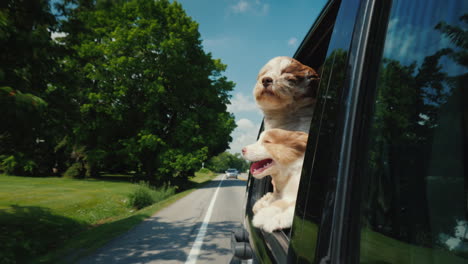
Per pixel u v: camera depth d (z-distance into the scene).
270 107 1.53
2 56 4.00
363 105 0.65
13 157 4.66
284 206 1.31
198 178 49.59
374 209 0.58
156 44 24.69
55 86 4.82
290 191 1.36
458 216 0.46
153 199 15.29
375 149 0.61
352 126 0.66
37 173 30.55
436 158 0.50
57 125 4.77
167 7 26.25
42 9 4.04
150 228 7.74
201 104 29.97
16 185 20.56
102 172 42.88
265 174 1.39
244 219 2.62
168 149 25.30
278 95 1.48
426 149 0.52
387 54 0.63
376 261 0.56
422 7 0.58
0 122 3.63
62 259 4.98
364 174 0.62
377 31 0.67
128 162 27.34
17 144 4.43
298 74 1.49
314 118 0.89
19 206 11.05
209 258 5.14
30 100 3.55
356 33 0.72
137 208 14.12
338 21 0.86
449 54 0.51
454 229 0.46
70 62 5.02
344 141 0.67
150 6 25.25
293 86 1.47
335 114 0.73
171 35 24.27
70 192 17.59
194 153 25.72
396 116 0.58
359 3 0.74
